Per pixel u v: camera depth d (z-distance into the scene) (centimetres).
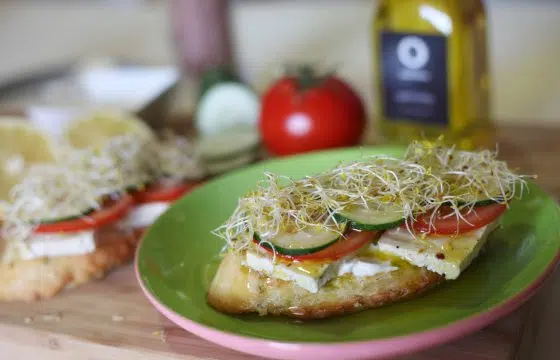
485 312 44
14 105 76
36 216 55
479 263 49
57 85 79
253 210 49
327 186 50
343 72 91
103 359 51
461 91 61
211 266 52
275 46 102
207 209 55
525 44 97
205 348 49
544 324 56
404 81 63
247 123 71
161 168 61
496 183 50
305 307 48
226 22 79
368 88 86
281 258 47
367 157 54
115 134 65
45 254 55
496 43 99
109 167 58
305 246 47
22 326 52
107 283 55
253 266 48
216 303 49
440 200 48
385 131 65
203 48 79
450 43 60
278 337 46
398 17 61
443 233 48
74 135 65
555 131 68
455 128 62
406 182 49
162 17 119
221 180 57
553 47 95
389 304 48
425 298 48
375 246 49
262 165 58
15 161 63
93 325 52
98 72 78
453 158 52
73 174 58
